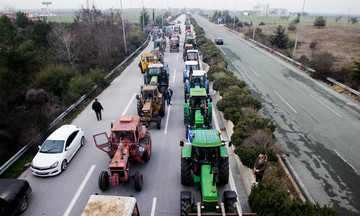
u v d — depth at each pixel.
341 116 17.23
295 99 20.41
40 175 11.00
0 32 23.73
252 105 15.77
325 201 9.69
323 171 11.45
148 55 27.70
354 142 13.87
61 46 25.39
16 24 33.19
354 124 16.05
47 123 14.61
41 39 26.03
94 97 20.95
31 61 20.69
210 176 8.32
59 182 10.79
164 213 9.03
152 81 18.86
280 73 28.44
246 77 26.41
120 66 30.83
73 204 9.57
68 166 11.91
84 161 12.27
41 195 10.03
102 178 9.73
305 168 11.66
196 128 13.62
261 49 43.91
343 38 56.00
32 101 17.08
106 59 29.45
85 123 16.27
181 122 16.27
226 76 20.86
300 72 29.05
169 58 36.56
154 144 13.67
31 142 13.14
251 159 10.48
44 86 19.61
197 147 8.99
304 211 7.15
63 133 12.53
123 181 10.67
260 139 11.69
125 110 18.23
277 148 11.62
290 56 35.91
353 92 21.31
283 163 11.27
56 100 18.25
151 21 82.94
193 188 10.21
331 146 13.48
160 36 53.72
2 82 16.66
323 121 16.45
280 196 7.71
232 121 13.94
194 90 14.84
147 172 11.30
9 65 18.92
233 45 47.62
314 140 14.08
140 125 12.57
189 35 47.59
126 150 10.16
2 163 12.04
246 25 87.94
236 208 7.71
